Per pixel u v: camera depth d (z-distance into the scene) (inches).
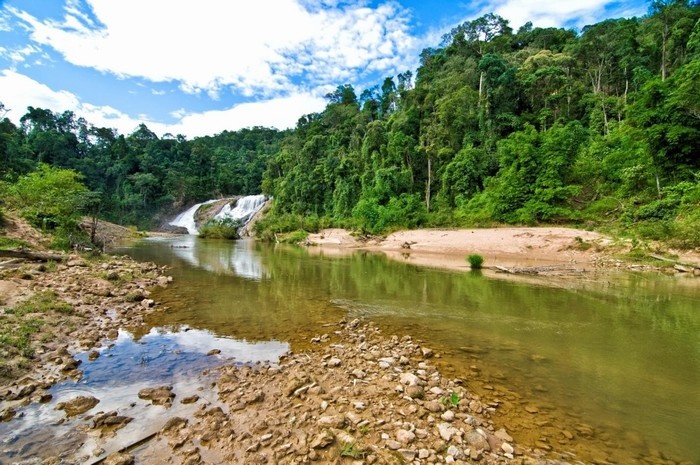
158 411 180.1
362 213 1711.4
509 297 488.1
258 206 2906.0
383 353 271.4
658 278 651.5
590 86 2073.1
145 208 2999.5
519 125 1763.0
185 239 1958.7
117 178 3164.4
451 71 2431.1
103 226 1770.4
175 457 143.0
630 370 248.5
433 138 1915.6
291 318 373.7
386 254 1139.3
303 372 227.8
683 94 936.9
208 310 397.7
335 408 185.3
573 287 563.8
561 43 2679.6
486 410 189.6
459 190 1620.3
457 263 897.5
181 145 4050.2
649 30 2121.1
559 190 1165.7
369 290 532.7
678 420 184.5
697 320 375.6
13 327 277.6
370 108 3157.0
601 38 2075.5
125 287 486.3
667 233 823.7
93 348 271.4
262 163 4042.8
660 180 1029.8
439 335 325.1
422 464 142.2
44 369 225.6
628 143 1179.9
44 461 138.2
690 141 957.2
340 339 308.7
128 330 319.9
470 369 248.2
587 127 1738.4
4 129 2554.1
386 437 159.2
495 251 1074.7
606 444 161.8
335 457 144.2
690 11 1782.7
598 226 1063.0
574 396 209.6
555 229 1102.4
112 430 161.9
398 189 1865.2
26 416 171.3
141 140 4094.5
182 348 276.8
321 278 641.6
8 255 576.4
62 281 461.7
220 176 3550.7
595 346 296.7
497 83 1887.3
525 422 179.5
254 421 171.9
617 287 565.3
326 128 3395.7
